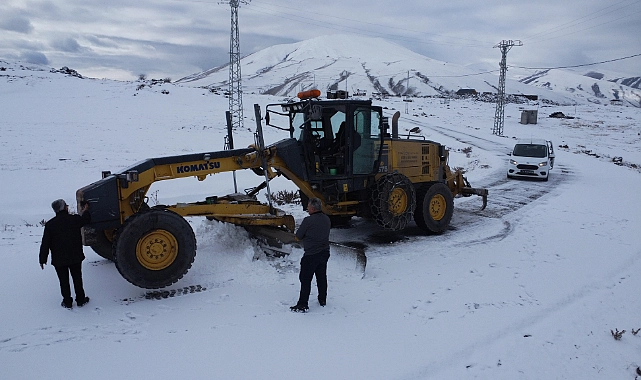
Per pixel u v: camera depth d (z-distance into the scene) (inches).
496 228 394.6
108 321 208.8
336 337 197.0
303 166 318.7
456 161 960.3
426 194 363.3
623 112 2672.2
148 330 201.0
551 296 245.1
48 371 167.6
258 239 301.3
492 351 188.4
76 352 181.3
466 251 327.0
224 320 211.6
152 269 233.8
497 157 999.6
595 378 173.8
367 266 293.7
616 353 190.9
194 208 275.9
